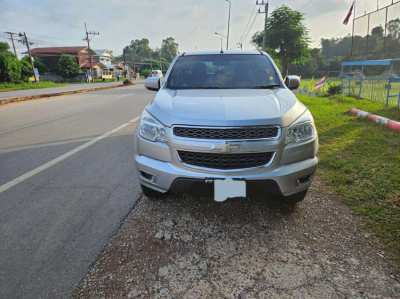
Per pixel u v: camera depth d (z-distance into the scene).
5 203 3.09
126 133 6.47
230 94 2.89
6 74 34.81
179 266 2.12
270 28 27.52
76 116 9.12
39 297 1.84
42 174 3.92
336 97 13.16
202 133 2.29
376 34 16.61
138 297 1.83
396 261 2.11
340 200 3.05
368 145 4.84
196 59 3.82
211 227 2.62
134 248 2.33
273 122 2.30
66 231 2.57
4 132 6.65
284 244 2.36
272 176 2.32
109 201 3.13
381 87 14.59
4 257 2.23
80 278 2.00
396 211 2.76
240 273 2.04
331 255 2.21
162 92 3.15
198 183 2.35
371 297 1.81
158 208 2.96
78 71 55.09
